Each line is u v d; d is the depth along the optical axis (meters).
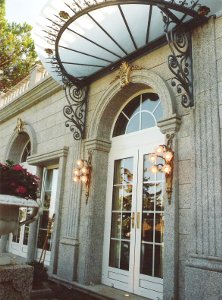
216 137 3.90
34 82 9.28
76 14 4.42
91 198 5.83
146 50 5.17
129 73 5.51
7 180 2.86
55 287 5.52
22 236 8.73
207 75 4.19
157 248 4.77
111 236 5.71
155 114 5.45
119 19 4.60
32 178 3.04
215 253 3.62
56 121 7.84
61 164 6.93
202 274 3.63
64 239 6.25
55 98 8.12
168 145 4.45
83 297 5.04
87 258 5.57
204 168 3.96
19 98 9.61
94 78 6.40
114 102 6.02
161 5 3.98
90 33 5.07
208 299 3.52
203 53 4.31
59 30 4.82
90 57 5.70
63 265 6.07
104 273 5.60
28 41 14.45
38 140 8.52
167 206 4.28
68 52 5.67
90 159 6.05
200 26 4.43
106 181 6.06
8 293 2.58
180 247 4.06
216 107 3.98
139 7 4.33
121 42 5.14
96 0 4.45
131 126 5.91
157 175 5.07
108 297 4.77
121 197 5.70
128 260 5.23
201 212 3.87
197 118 4.18
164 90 4.73
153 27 4.66
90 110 6.48
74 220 6.12
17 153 10.39
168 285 4.02
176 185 4.26
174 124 4.44
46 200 8.01
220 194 3.70
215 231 3.67
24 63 14.66
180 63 4.27
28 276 2.69
